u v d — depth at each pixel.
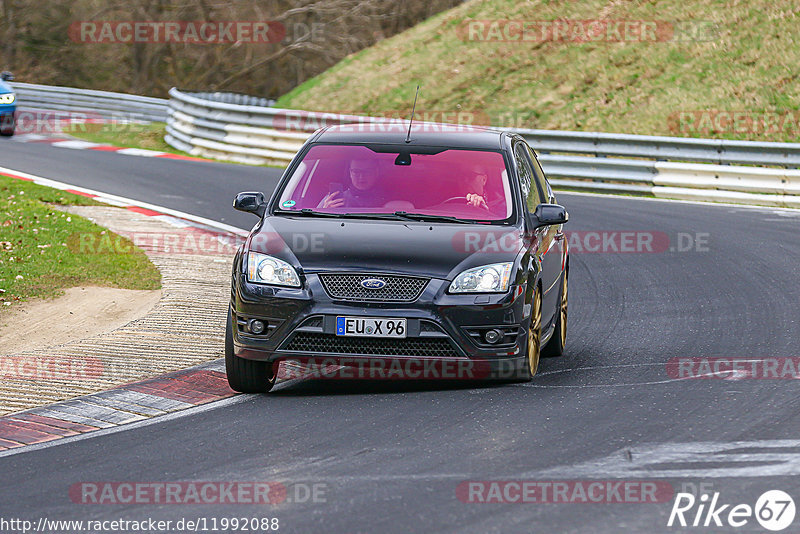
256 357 27.20
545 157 79.19
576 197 73.31
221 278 44.69
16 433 24.72
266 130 88.38
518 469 21.03
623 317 38.78
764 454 21.84
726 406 25.88
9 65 179.75
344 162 30.92
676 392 27.45
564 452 22.17
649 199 73.06
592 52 105.88
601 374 29.98
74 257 47.50
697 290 43.47
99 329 36.75
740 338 34.62
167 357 32.38
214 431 24.45
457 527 17.83
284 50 163.00
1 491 20.42
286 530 17.89
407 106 106.81
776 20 101.38
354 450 22.56
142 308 39.62
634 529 17.75
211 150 93.00
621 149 77.19
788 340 34.06
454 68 110.69
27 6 179.88
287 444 23.17
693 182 73.50
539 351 29.69
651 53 102.75
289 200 29.98
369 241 27.70
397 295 26.84
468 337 26.84
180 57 180.12
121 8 172.38
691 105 93.88
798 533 17.61
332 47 160.38
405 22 157.50
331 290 26.92
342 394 27.98
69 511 19.14
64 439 24.14
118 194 67.88
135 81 179.12
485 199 29.80
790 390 27.39
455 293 26.84
